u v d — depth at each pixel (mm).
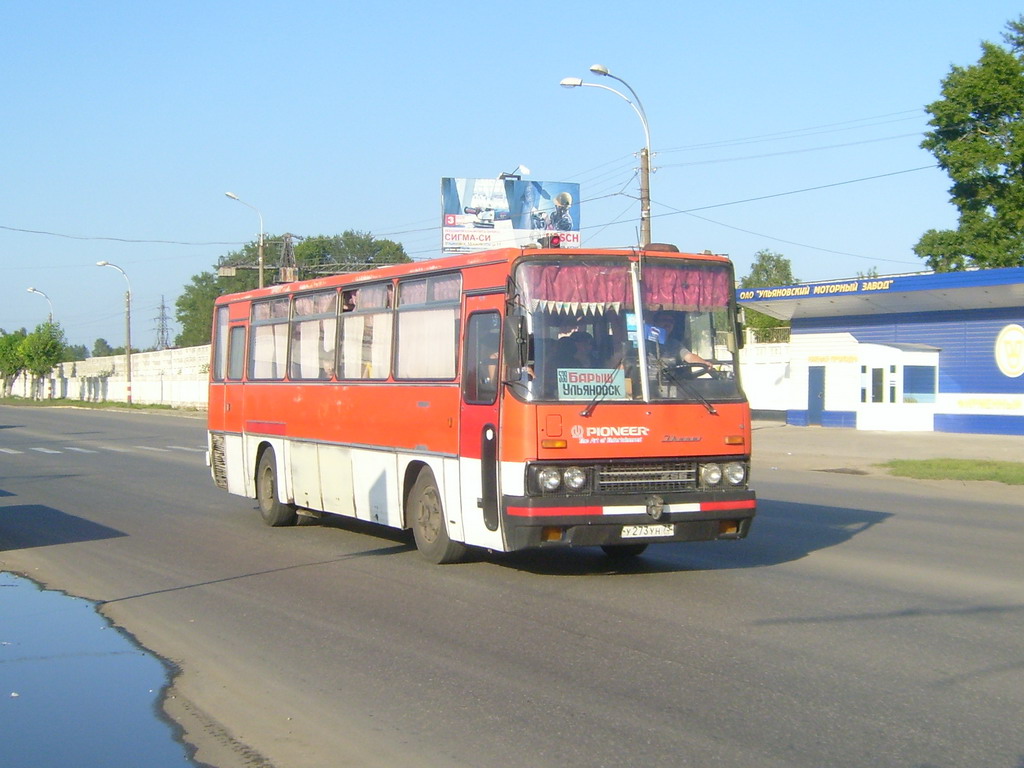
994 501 17609
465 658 7590
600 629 8344
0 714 6637
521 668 7285
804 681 6836
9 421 52031
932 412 32969
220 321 16953
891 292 32656
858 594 9586
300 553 12633
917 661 7289
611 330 9766
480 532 10078
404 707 6504
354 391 12664
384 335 12078
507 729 6023
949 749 5547
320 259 90000
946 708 6246
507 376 9562
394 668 7387
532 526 9297
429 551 11336
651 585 10109
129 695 7008
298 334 14250
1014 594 9555
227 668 7574
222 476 16703
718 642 7863
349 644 8117
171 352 71812
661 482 9742
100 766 5703
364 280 12562
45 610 9727
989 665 7180
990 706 6273
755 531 13836
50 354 90812
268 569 11562
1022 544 12625
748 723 6012
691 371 10000
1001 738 5711
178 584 10828
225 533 14469
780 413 42562
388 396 11891
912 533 13617
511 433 9492
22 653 8141
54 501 18531
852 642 7816
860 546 12492
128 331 69812
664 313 9992
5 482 22016
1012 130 40219
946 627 8273
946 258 42438
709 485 9914
